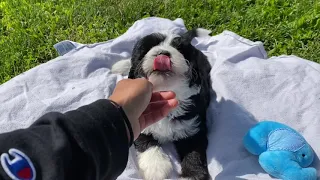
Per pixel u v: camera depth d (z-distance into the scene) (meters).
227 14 0.74
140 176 0.49
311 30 0.69
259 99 0.56
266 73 0.59
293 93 0.56
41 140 0.22
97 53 0.64
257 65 0.60
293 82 0.58
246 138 0.49
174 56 0.44
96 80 0.60
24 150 0.21
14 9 0.77
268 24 0.72
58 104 0.56
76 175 0.23
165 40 0.47
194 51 0.49
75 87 0.59
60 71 0.61
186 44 0.47
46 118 0.24
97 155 0.24
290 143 0.46
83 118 0.24
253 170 0.48
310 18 0.70
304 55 0.67
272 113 0.54
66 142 0.23
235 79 0.58
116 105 0.27
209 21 0.73
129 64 0.59
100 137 0.24
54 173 0.21
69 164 0.22
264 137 0.48
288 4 0.74
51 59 0.69
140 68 0.45
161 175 0.48
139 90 0.32
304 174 0.44
